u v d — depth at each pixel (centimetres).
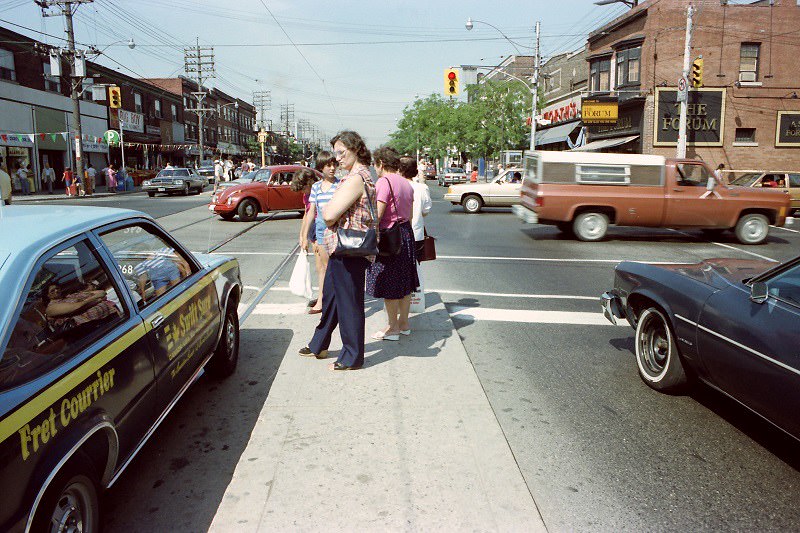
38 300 246
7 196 1130
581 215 1395
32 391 220
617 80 3259
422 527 289
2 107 3191
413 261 557
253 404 429
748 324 349
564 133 3819
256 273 938
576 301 776
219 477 336
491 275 951
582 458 361
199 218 1828
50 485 221
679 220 1391
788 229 1750
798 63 2991
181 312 368
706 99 3006
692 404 442
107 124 4406
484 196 2158
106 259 305
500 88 3831
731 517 304
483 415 408
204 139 6812
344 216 450
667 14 2973
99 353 267
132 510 305
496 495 316
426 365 498
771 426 407
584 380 489
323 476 332
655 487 330
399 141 9256
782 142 3034
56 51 3172
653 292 451
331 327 508
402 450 360
